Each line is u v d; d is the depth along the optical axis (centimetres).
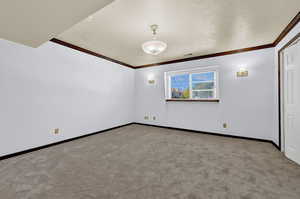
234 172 184
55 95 288
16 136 233
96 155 239
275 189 148
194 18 203
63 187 151
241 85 335
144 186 154
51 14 135
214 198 136
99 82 388
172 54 380
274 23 216
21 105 239
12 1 113
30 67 250
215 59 369
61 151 255
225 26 226
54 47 285
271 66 300
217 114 368
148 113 500
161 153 249
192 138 341
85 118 351
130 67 510
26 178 167
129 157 232
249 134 327
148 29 238
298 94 205
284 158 226
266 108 307
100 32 250
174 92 455
